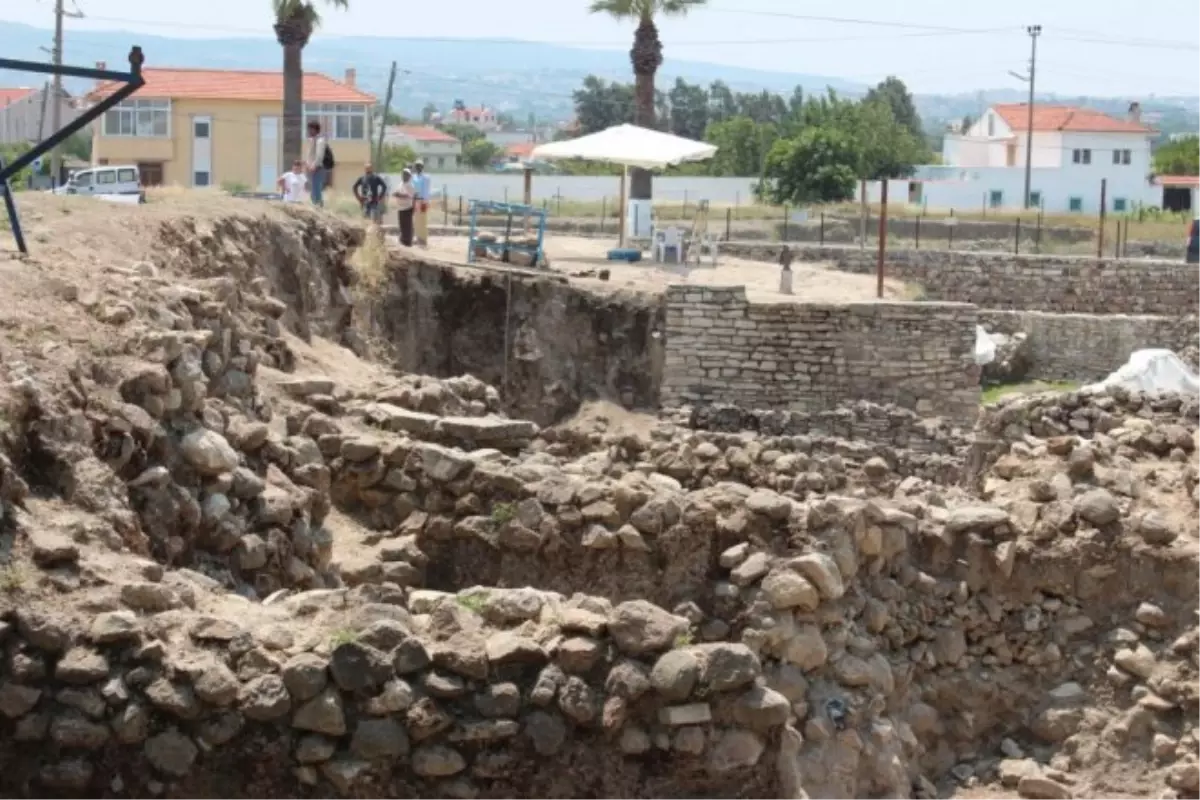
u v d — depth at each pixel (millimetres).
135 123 59750
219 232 22422
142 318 12961
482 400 18438
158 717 8672
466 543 13219
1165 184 80438
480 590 9656
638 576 12836
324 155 32062
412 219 31875
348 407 14977
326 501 12922
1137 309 44969
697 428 28062
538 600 9312
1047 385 39625
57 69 13266
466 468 13320
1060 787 12195
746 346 31484
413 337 28938
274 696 8641
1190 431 15148
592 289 30859
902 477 19469
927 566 13219
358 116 61719
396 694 8680
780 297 33375
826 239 51812
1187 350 38000
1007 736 12977
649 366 30828
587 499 13016
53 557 9195
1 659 8695
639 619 8891
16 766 8664
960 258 45750
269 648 8883
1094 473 13828
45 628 8719
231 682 8656
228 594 9922
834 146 70688
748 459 16281
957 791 12453
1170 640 12953
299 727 8656
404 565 12797
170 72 62344
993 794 12398
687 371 31172
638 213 44031
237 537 11586
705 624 12305
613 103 131500
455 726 8758
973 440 21078
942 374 31984
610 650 8883
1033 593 13227
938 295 45812
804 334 31688
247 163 60500
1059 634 13172
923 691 12852
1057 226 54250
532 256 32344
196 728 8648
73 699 8641
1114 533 13266
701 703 8773
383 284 28203
